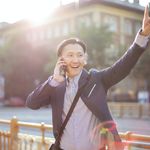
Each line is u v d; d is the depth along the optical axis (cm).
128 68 288
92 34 3900
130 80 4416
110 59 3919
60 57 311
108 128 288
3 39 6294
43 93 313
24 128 608
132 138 407
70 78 311
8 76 5019
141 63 3909
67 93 307
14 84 5006
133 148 400
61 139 308
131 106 2661
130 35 4878
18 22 6047
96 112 290
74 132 299
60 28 5288
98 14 4697
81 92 296
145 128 1852
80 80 302
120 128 1847
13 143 627
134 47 283
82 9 4894
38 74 4788
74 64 305
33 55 4803
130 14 4859
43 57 4750
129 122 2250
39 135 580
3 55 4828
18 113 3356
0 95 5141
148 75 4003
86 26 4091
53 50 4428
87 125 298
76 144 298
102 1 4656
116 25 4878
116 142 288
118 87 4331
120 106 2736
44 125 549
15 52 4819
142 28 283
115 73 292
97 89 295
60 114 307
